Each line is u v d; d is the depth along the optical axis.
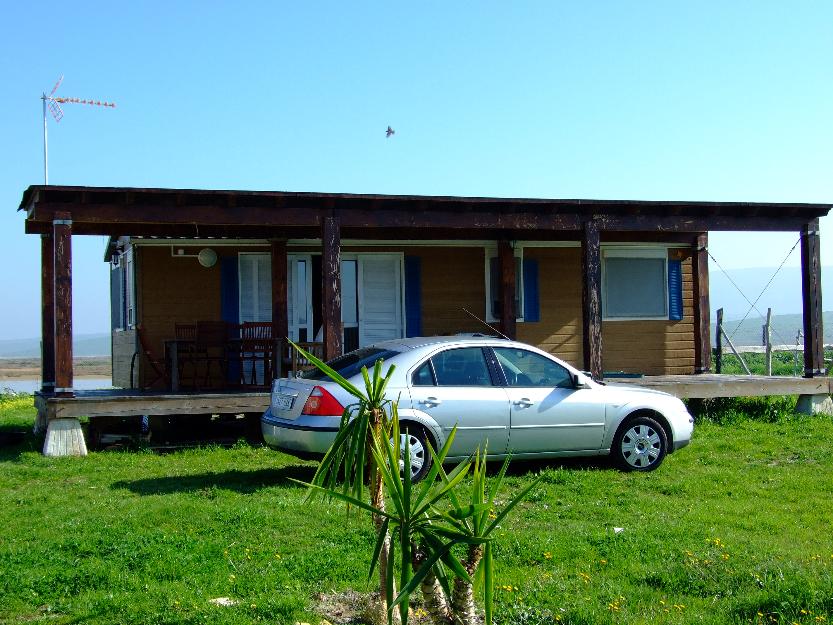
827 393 13.45
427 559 3.58
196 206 11.14
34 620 4.81
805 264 13.51
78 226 12.79
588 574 5.52
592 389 9.21
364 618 4.77
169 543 6.21
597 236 12.59
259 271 14.23
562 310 15.50
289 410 8.45
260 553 6.01
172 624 4.67
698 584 5.32
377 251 14.77
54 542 6.31
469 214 12.16
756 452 10.54
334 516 6.98
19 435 12.17
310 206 11.55
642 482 8.73
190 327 12.52
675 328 16.05
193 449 10.80
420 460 8.40
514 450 8.82
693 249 16.08
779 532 6.91
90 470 9.52
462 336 9.29
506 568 5.69
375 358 8.73
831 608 4.71
